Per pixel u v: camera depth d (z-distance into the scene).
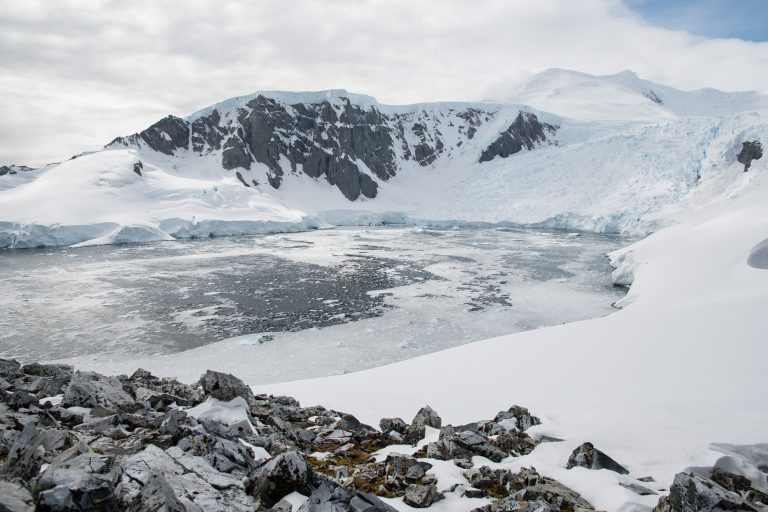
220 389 10.15
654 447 7.77
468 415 11.70
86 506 4.16
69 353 29.31
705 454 7.38
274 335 33.19
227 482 5.48
